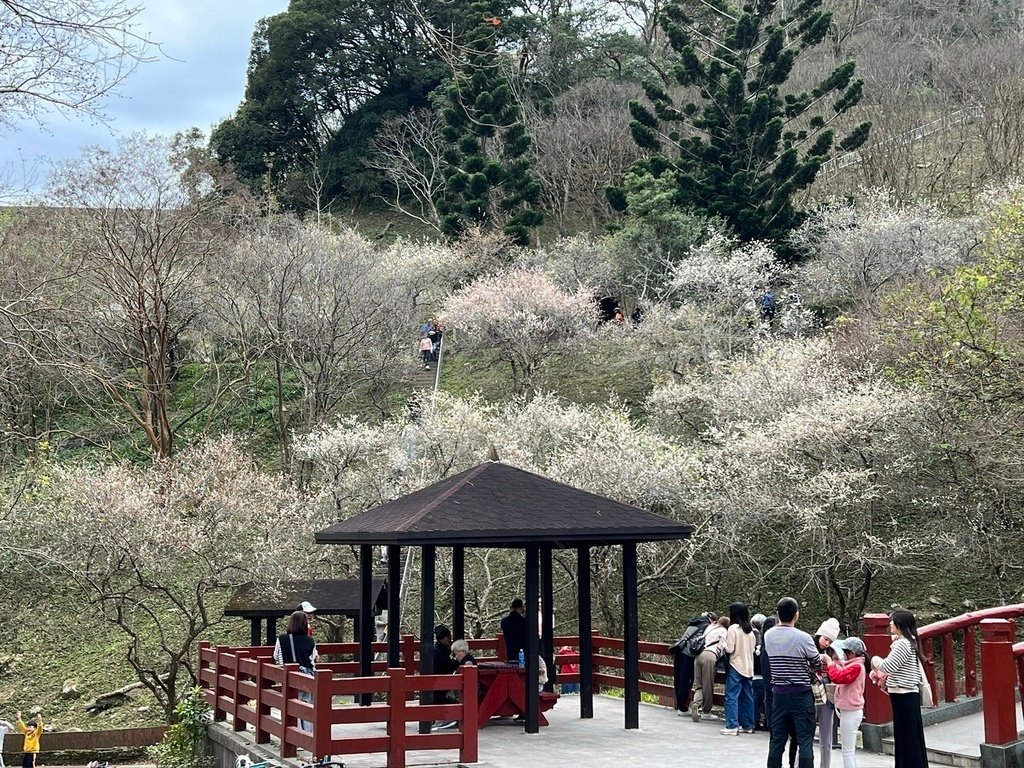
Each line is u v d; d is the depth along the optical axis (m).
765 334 34.78
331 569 25.38
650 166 46.44
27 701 24.91
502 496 12.66
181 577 29.03
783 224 43.12
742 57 44.69
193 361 40.78
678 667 14.48
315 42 65.38
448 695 13.53
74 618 26.86
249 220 41.03
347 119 68.19
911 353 22.58
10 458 31.88
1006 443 20.44
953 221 37.34
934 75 51.78
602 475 24.70
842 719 9.15
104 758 21.61
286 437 37.59
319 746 10.30
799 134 44.16
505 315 37.41
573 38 65.25
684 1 55.97
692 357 35.19
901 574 26.31
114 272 32.00
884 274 36.09
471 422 27.47
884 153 46.56
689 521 25.42
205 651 16.48
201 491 24.11
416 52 66.50
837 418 23.78
